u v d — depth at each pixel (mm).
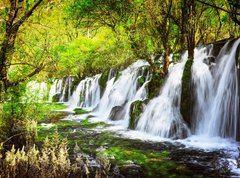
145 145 8258
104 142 8680
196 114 9984
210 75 10414
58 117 14266
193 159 6762
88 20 11523
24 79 6699
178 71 11500
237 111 8781
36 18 6492
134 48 11648
